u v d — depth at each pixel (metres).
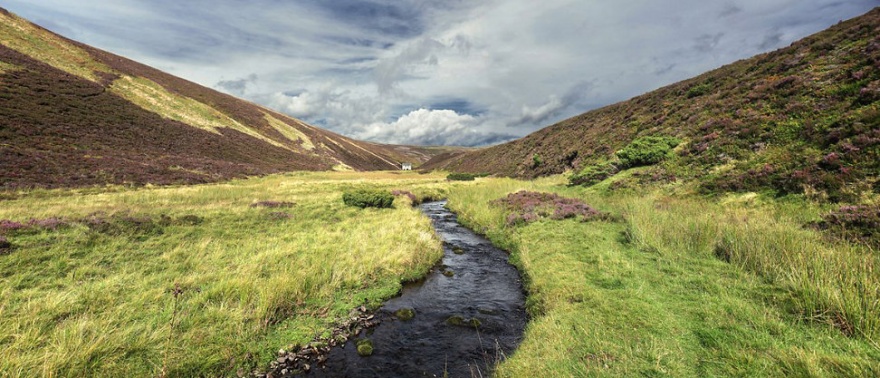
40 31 60.62
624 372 5.32
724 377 4.91
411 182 46.88
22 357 5.06
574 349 6.18
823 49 25.19
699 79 41.00
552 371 5.62
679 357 5.51
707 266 9.20
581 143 42.38
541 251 12.83
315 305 8.79
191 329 6.59
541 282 10.00
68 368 5.11
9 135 30.41
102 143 38.25
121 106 51.47
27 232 11.70
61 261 9.40
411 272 12.02
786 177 14.56
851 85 17.84
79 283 8.18
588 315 7.38
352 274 10.63
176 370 5.58
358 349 7.22
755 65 32.03
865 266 6.72
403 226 17.06
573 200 20.61
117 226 13.20
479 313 9.13
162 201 21.45
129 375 5.30
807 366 4.70
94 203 19.42
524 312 9.16
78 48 64.25
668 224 12.28
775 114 20.28
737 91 27.67
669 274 9.02
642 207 15.62
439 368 6.63
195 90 83.88
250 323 7.30
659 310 7.12
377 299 9.83
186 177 34.84
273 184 37.66
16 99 37.72
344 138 152.50
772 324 5.99
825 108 17.62
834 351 5.07
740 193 15.65
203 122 63.97
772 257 8.39
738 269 8.53
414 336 7.92
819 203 12.30
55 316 6.49
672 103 36.59
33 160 27.42
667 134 28.53
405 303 9.81
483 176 62.22
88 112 44.09
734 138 20.78
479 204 25.27
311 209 21.22
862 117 14.73
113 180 28.47
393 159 180.00
